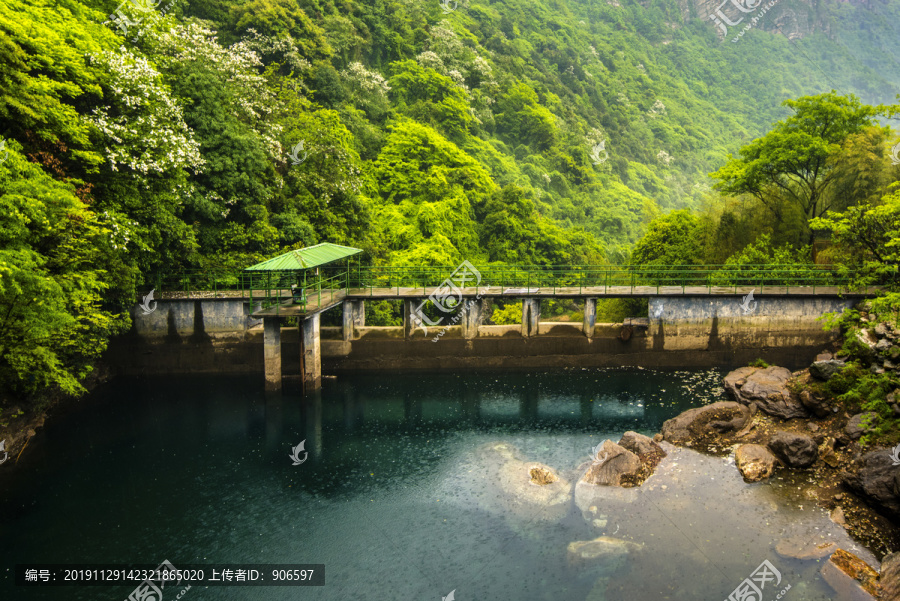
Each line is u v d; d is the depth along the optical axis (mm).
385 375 35875
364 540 19062
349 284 40125
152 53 33500
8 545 18641
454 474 23375
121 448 25828
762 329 36469
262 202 36469
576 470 23359
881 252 26141
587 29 165250
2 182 19703
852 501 19875
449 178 61031
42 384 25641
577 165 96625
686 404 30875
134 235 28547
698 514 19828
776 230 42344
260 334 35031
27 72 23875
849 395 22359
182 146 30828
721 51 182625
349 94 64125
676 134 135000
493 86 93188
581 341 36938
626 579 16812
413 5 90438
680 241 44094
